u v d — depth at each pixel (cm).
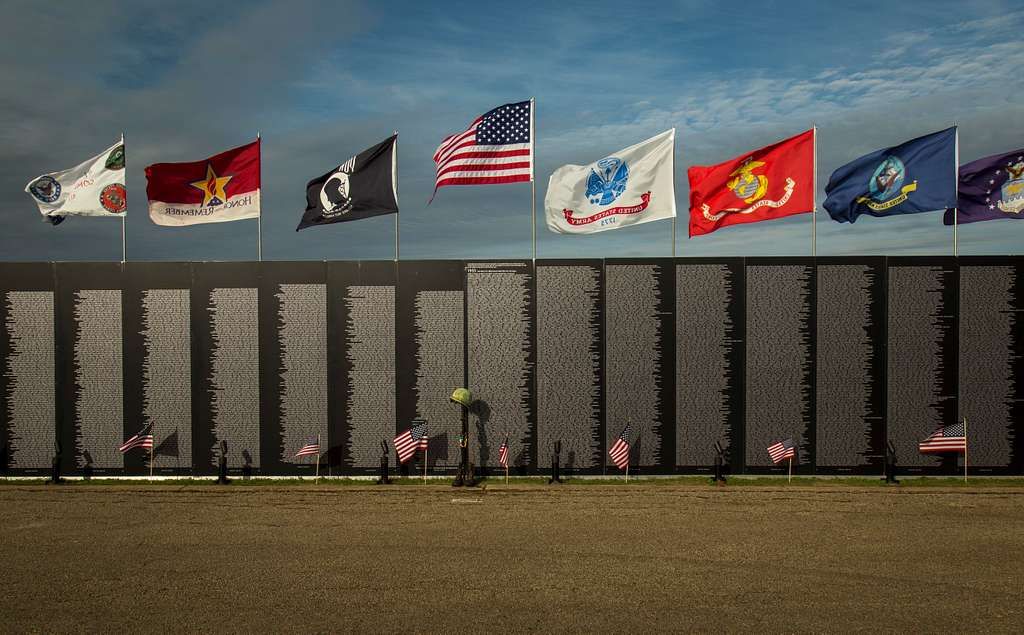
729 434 1708
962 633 852
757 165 1723
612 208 1734
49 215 1778
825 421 1698
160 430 1716
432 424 1716
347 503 1462
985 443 1688
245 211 1784
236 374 1719
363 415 1716
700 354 1709
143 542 1202
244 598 959
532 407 1714
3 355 1712
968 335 1692
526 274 1717
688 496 1516
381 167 1748
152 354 1719
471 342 1716
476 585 1002
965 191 1744
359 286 1722
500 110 1731
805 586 998
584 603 940
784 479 1684
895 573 1048
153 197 1762
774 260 1706
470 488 1592
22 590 990
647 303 1714
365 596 964
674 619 890
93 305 1720
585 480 1680
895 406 1694
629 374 1711
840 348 1700
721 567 1073
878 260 1698
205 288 1720
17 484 1652
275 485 1634
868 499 1491
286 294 1723
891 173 1709
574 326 1714
